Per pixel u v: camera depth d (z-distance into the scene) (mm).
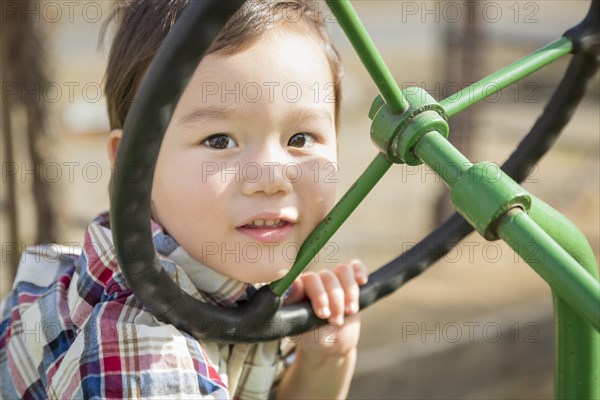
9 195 2061
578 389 706
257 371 856
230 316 707
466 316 2328
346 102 5105
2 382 841
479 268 2725
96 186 3391
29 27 1900
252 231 730
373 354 2053
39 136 1961
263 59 723
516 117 4535
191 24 514
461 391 2182
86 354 696
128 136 542
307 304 789
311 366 910
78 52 5516
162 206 757
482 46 2977
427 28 7691
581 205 3500
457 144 2924
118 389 676
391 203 3424
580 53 756
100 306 715
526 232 554
